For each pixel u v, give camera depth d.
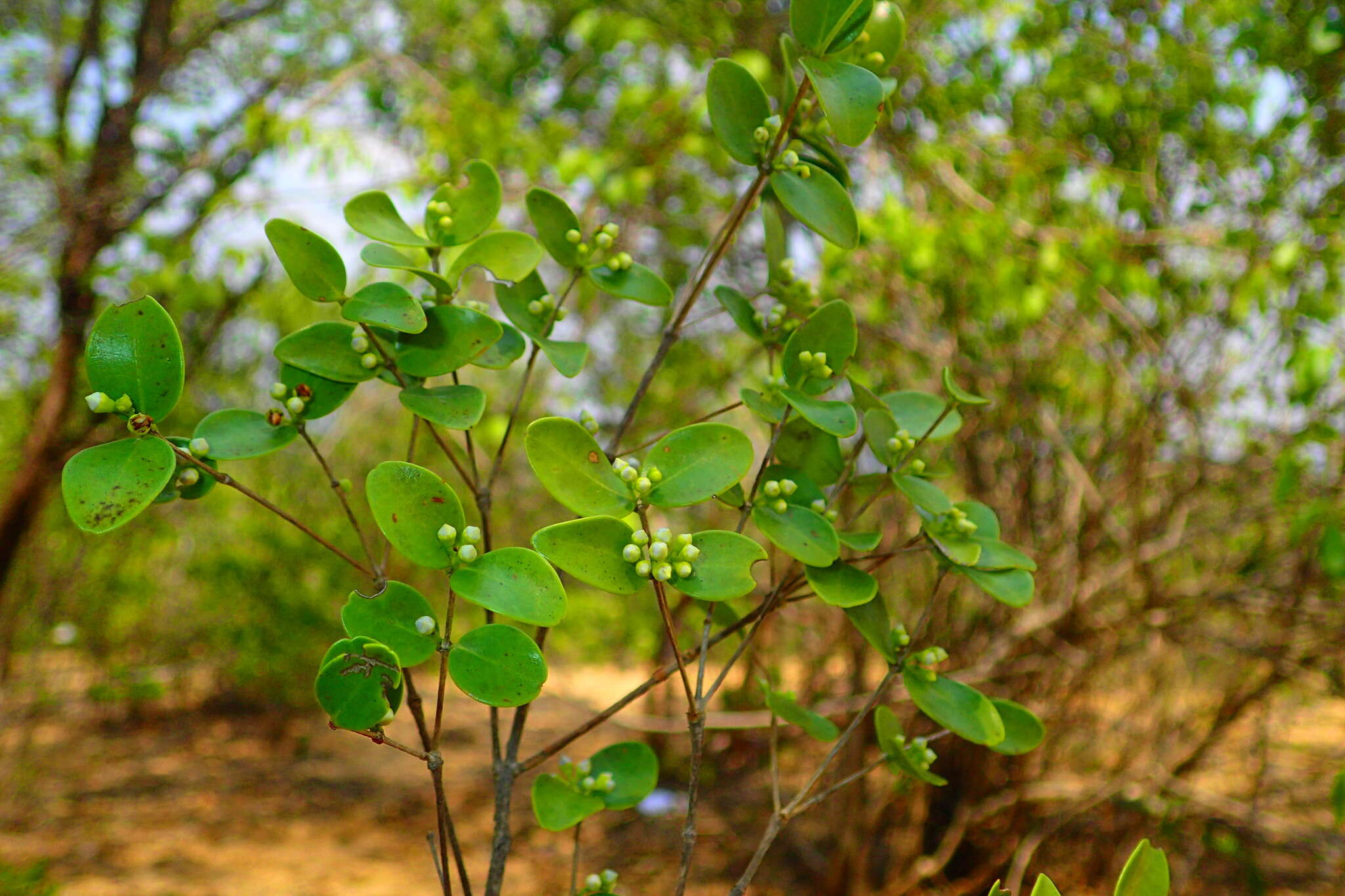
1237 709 3.46
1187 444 3.63
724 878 4.32
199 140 4.43
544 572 0.84
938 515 1.06
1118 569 3.53
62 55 4.62
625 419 1.18
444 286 0.99
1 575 4.08
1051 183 3.78
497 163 3.86
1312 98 3.29
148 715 7.13
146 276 3.77
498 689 0.83
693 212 4.40
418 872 4.69
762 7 3.82
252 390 5.21
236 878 4.55
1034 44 3.80
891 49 1.10
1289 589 3.24
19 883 3.77
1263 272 3.09
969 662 3.73
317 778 6.05
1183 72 3.71
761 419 1.12
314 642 6.74
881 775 3.90
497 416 3.71
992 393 3.61
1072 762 4.09
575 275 1.16
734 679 5.00
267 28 4.96
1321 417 3.22
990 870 3.82
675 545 0.90
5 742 5.75
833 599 0.97
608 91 4.95
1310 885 4.01
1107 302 3.41
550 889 4.41
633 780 1.11
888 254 3.30
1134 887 0.88
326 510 6.68
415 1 5.09
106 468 0.79
